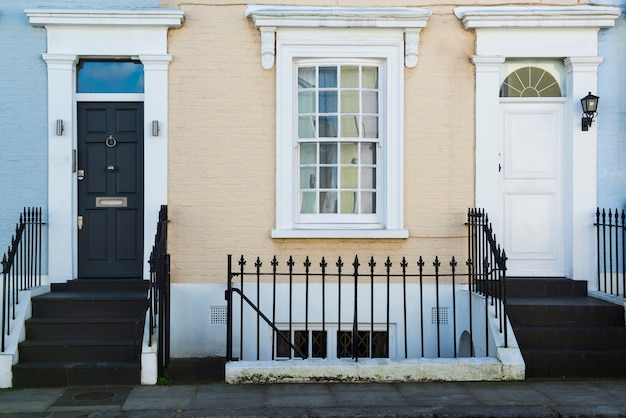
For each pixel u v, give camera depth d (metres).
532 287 8.30
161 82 8.23
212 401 6.34
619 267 8.37
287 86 8.30
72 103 8.27
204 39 8.29
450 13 8.40
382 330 8.38
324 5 8.40
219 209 8.28
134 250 8.46
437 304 7.27
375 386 6.78
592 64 8.36
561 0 8.49
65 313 7.67
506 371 6.96
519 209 8.54
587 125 8.32
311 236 8.20
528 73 8.60
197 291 8.23
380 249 8.31
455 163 8.36
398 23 8.23
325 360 7.03
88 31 8.21
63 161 8.21
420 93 8.36
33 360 7.12
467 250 8.34
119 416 5.93
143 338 7.12
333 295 8.29
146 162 8.23
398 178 8.31
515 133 8.56
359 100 8.46
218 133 8.28
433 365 6.94
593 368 7.12
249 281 8.27
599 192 8.38
